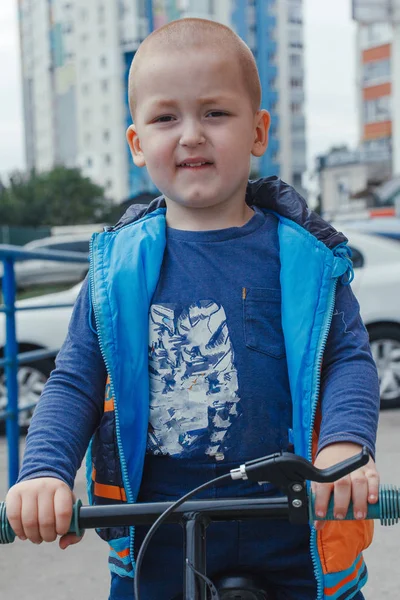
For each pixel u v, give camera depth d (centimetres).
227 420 157
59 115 8244
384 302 622
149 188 7431
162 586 161
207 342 159
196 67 157
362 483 126
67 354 161
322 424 149
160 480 160
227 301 161
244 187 170
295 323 159
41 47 8400
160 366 159
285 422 160
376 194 2416
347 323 161
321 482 117
